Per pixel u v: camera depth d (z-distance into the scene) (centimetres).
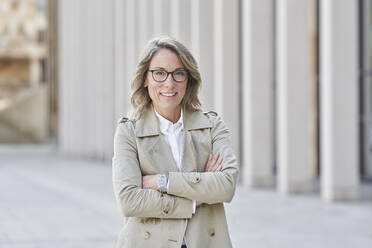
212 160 288
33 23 6112
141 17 2131
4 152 3406
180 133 291
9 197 1349
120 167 280
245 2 1397
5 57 6103
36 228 912
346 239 795
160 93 281
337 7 1123
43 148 3747
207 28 1570
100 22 2633
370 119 1547
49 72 5469
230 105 1489
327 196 1173
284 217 992
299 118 1278
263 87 1398
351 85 1135
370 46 1538
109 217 1027
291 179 1294
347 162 1156
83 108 2977
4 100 6094
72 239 814
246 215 1016
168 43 282
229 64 1485
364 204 1134
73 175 1958
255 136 1412
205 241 279
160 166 283
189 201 276
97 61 2695
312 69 1675
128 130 286
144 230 278
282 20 1262
